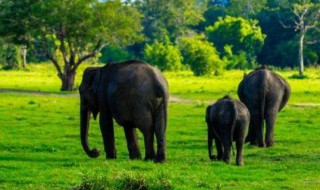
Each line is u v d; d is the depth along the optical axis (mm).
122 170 17031
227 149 19844
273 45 135125
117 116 20594
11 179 17047
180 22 149125
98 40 63188
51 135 28656
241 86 26000
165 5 150125
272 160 21562
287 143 26500
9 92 57312
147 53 114062
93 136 28516
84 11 61219
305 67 122812
